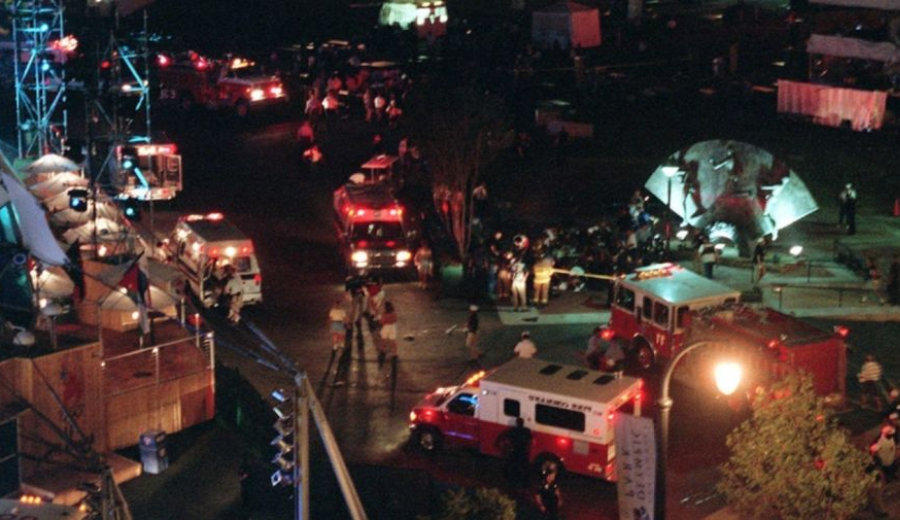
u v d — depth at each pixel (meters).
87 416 31.16
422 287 44.25
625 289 37.59
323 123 62.81
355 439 33.09
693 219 48.00
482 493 23.64
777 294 42.66
